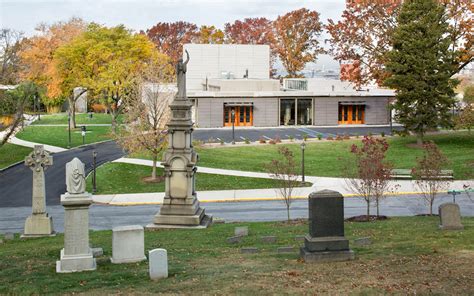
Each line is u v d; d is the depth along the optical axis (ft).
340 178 148.46
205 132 230.48
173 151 97.19
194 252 67.56
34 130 244.83
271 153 183.11
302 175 142.31
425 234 70.95
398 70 181.57
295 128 244.63
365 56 214.69
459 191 116.57
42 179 93.45
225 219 108.99
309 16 368.48
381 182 96.58
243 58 302.25
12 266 60.95
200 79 300.20
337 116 255.29
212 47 299.38
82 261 57.11
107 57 220.84
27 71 233.76
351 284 47.14
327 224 56.85
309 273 51.06
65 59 225.56
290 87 288.92
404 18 183.21
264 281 48.85
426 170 99.55
